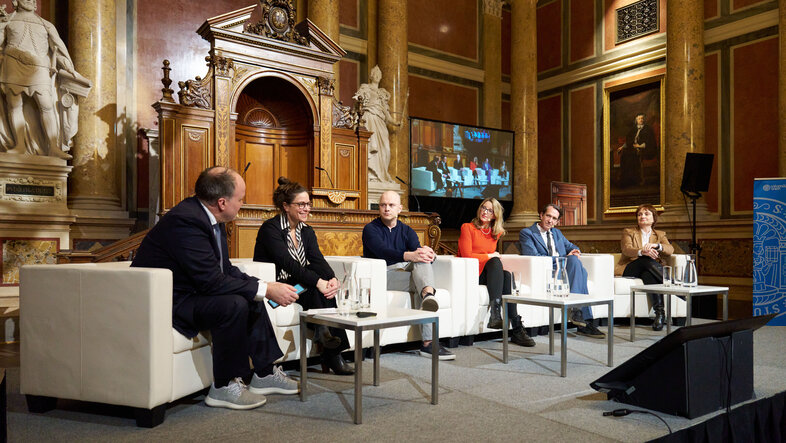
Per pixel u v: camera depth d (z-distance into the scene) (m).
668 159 7.71
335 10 7.50
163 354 2.03
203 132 5.41
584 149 9.80
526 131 9.49
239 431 1.96
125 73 6.27
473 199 9.09
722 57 7.84
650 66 8.80
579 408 2.24
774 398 2.45
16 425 2.04
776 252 4.69
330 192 5.94
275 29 5.86
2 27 4.66
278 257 2.81
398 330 3.24
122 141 6.20
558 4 10.27
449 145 8.87
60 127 4.98
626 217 9.06
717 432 2.15
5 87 4.68
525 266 3.97
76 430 1.98
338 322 2.16
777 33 7.25
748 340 2.40
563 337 2.77
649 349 2.17
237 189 2.35
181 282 2.23
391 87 7.99
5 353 3.68
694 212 6.72
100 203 5.58
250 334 2.42
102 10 5.63
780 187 4.70
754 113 7.49
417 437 1.88
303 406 2.27
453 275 3.51
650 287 3.66
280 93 6.33
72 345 2.11
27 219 4.65
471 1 10.13
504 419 2.09
